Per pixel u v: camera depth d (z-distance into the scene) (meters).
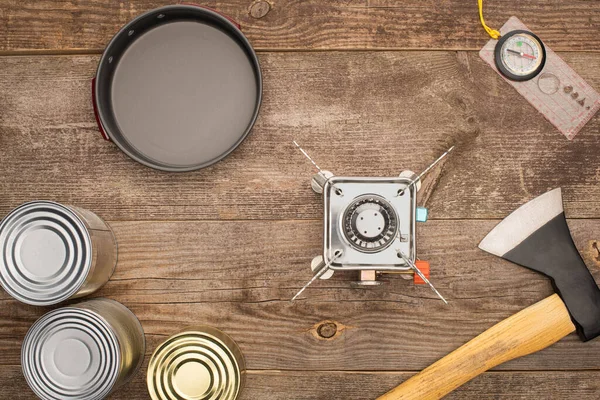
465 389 1.21
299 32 1.21
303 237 1.20
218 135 1.18
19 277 1.06
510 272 1.20
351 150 1.20
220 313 1.19
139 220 1.19
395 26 1.21
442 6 1.22
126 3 1.21
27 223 1.06
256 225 1.20
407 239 1.09
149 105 1.18
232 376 1.08
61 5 1.21
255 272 1.19
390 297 1.20
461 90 1.21
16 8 1.21
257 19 1.21
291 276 1.19
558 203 1.18
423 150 1.21
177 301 1.19
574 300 1.14
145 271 1.19
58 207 1.04
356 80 1.21
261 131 1.20
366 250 1.07
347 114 1.21
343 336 1.19
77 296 1.14
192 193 1.19
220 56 1.19
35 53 1.20
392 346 1.20
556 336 1.14
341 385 1.20
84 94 1.20
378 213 1.06
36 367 1.07
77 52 1.21
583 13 1.21
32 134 1.19
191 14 1.17
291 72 1.21
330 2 1.21
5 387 1.19
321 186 1.16
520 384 1.20
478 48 1.22
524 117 1.21
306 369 1.20
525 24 1.22
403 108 1.21
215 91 1.18
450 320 1.20
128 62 1.18
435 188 1.20
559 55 1.22
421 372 1.15
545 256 1.17
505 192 1.21
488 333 1.14
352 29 1.21
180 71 1.19
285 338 1.19
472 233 1.20
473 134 1.21
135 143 1.17
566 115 1.21
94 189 1.19
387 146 1.21
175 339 1.08
